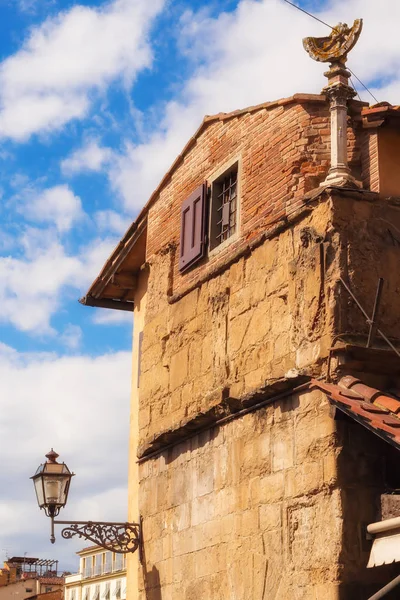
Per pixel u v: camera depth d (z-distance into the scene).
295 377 10.05
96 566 54.97
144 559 13.15
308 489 9.70
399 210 10.43
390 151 10.65
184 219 13.27
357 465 9.41
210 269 12.29
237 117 12.37
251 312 11.29
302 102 11.09
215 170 12.77
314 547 9.48
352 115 10.87
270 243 11.13
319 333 9.95
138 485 13.74
